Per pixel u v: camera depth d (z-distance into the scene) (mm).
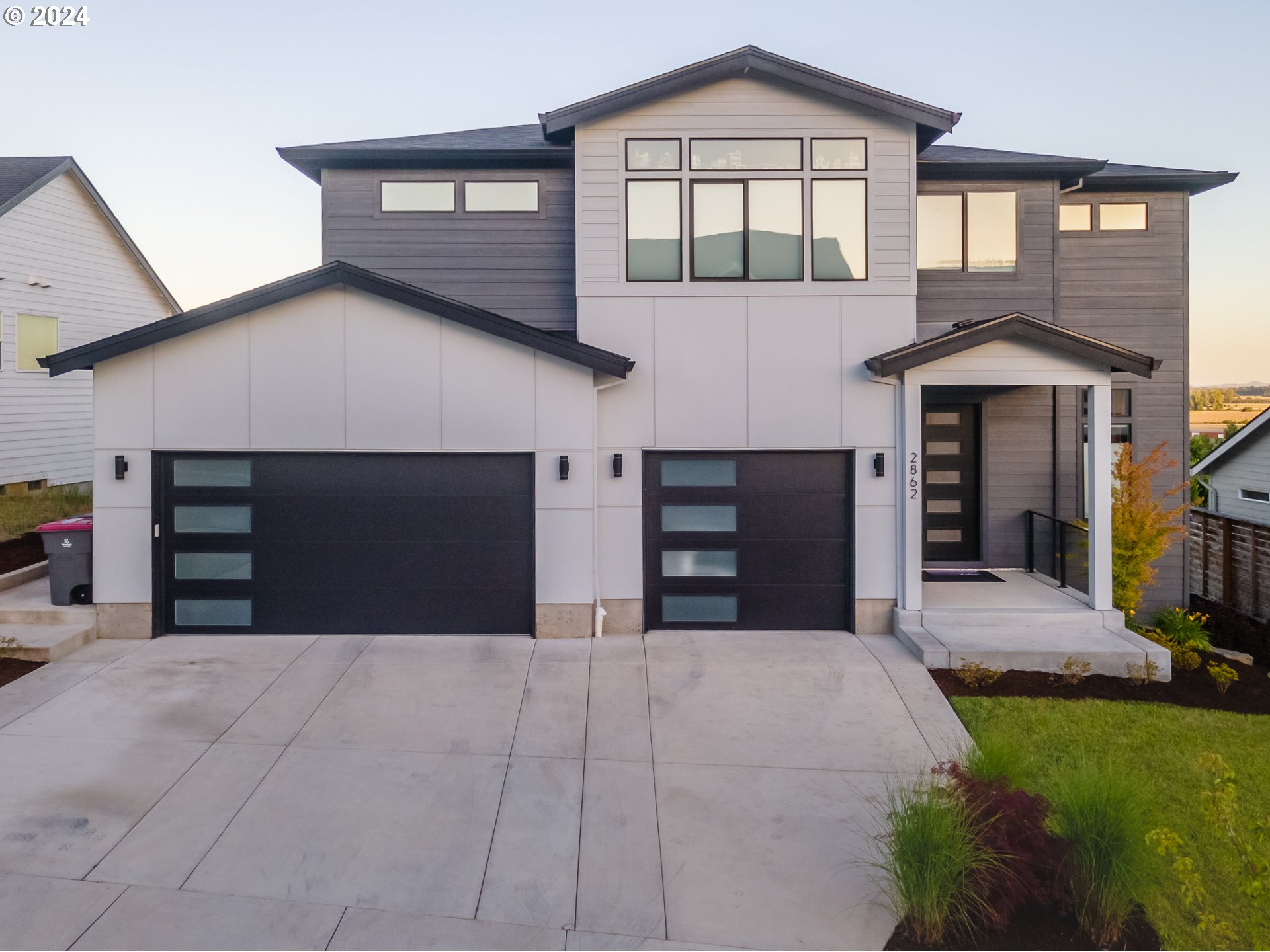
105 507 9680
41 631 9453
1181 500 12922
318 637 9859
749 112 10250
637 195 10266
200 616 9922
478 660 9148
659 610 10359
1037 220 11883
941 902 4863
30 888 5051
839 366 10242
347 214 11641
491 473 9930
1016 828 5156
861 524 10250
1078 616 9875
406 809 6148
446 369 9734
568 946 4754
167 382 9641
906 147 10219
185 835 5711
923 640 9391
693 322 10219
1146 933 5035
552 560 9891
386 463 9875
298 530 9891
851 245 10273
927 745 7344
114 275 20062
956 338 9555
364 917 4926
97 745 6984
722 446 10203
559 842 5797
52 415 18125
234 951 4566
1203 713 8070
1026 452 12422
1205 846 6035
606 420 10172
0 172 17719
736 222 10281
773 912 5113
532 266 11680
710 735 7477
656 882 5379
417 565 9945
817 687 8539
